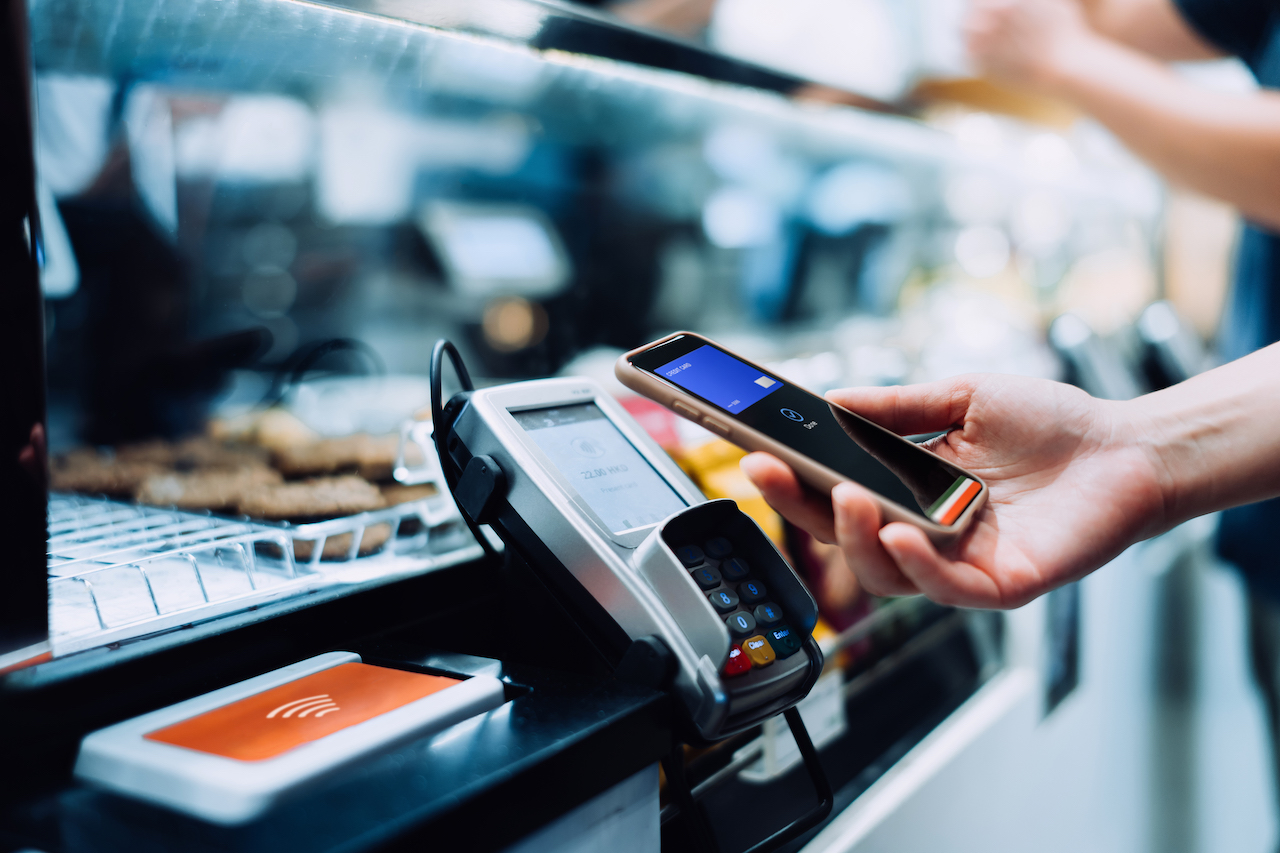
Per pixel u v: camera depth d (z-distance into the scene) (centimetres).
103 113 81
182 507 65
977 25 135
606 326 148
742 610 50
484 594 62
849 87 116
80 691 43
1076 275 214
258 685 47
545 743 40
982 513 58
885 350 136
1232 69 261
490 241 145
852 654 84
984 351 138
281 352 104
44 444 40
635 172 158
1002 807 98
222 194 101
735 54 98
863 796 75
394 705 45
